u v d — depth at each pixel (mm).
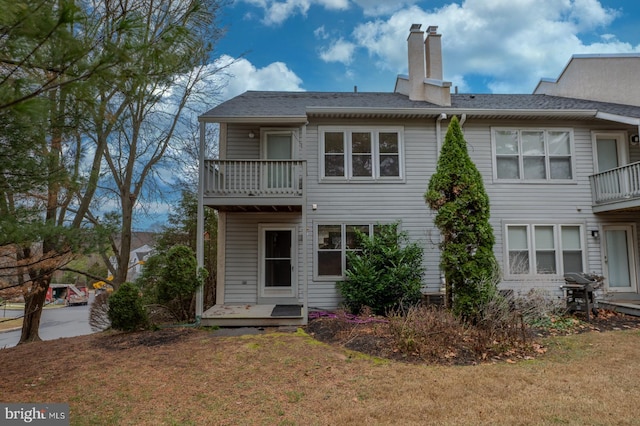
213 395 4465
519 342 6164
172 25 3482
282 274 10039
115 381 4988
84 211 10648
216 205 8875
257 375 5105
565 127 10508
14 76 2900
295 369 5316
